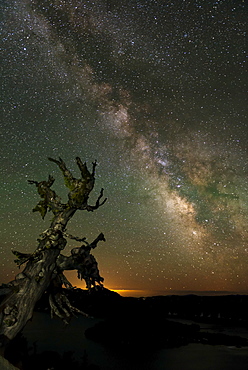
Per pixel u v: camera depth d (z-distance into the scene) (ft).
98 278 15.90
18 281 14.96
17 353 17.88
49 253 15.35
